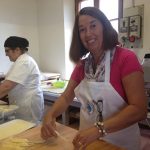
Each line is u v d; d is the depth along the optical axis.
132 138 1.17
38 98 2.05
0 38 3.19
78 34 1.22
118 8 2.67
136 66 1.00
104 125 0.90
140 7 2.32
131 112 0.93
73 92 1.29
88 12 1.07
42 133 1.08
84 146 0.87
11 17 3.28
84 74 1.23
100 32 1.09
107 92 1.09
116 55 1.10
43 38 3.58
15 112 1.74
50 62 3.54
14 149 0.96
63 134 1.08
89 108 1.17
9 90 1.84
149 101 1.75
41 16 3.54
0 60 3.23
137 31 2.32
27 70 1.91
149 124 1.96
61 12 3.21
